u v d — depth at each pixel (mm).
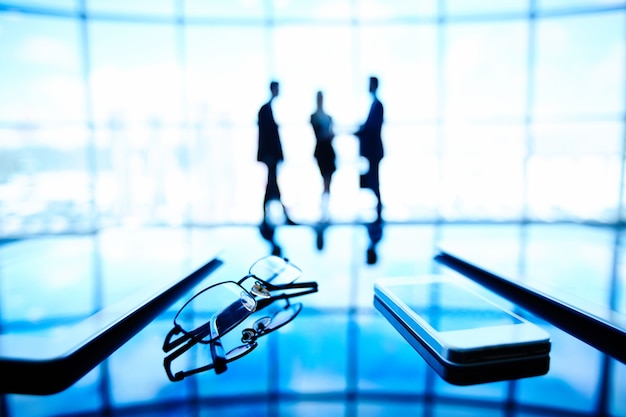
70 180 4828
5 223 4457
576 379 597
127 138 5586
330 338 779
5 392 577
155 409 531
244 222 4102
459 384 585
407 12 5074
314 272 1444
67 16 4562
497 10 4941
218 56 5684
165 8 4871
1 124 4863
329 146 3928
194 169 5633
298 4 5031
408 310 825
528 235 2877
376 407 522
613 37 4910
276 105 3508
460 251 1676
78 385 597
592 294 1262
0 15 4414
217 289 956
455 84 5484
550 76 4980
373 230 3014
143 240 2477
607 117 4895
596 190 4742
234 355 707
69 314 1060
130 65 5676
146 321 884
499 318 768
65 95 4801
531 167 4922
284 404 539
